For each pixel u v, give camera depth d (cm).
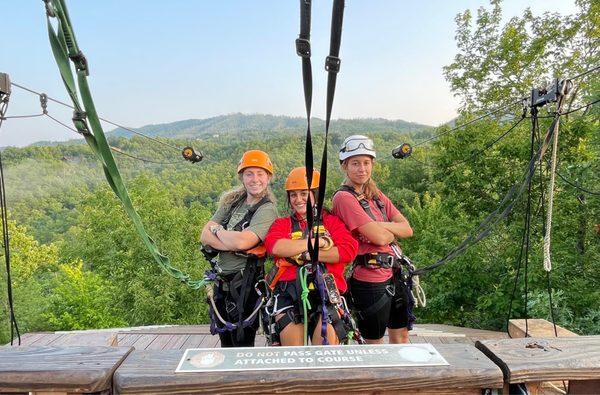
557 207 857
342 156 292
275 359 160
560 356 167
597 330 648
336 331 229
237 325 257
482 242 944
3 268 1819
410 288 300
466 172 1060
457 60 1236
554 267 784
